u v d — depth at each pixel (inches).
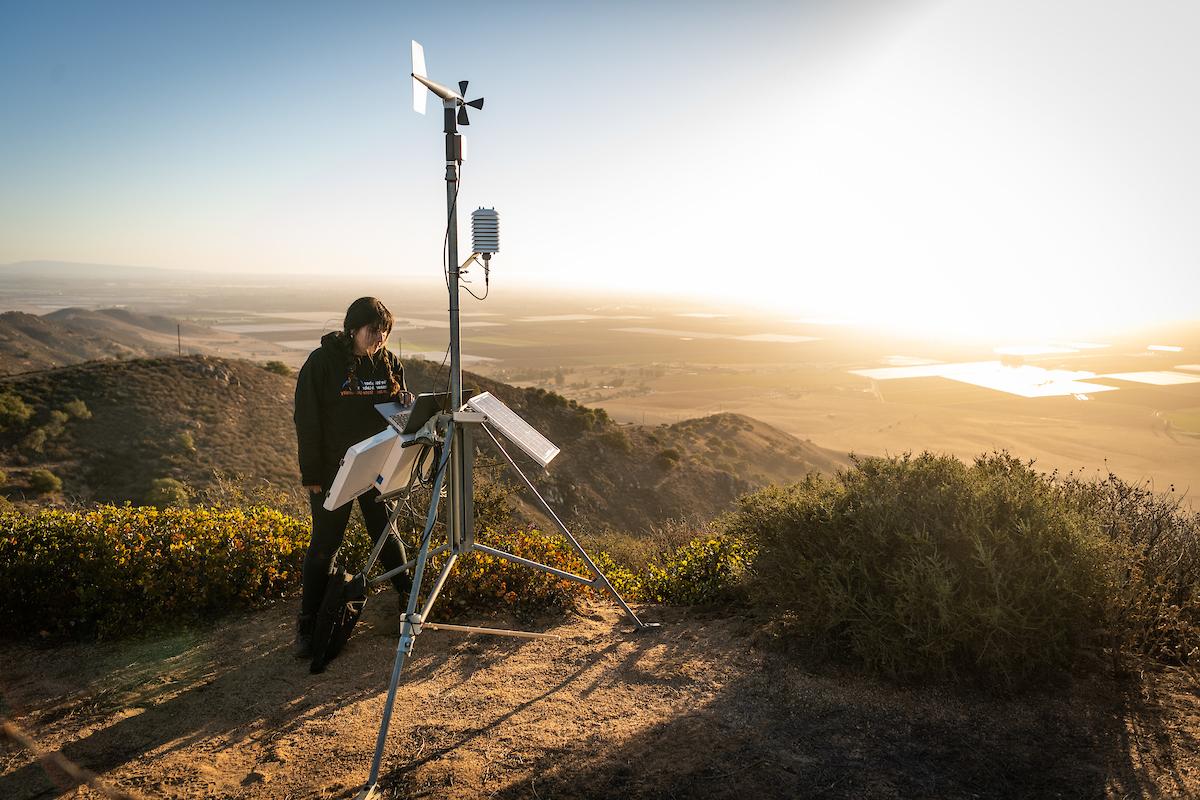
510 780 97.9
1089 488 166.6
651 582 199.8
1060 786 91.2
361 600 144.8
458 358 124.5
